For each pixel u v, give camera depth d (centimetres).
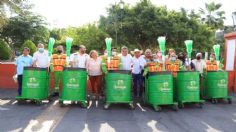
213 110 1126
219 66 1388
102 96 1277
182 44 3903
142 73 1256
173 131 834
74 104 1180
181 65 1304
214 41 4072
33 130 824
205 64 1366
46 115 995
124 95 1112
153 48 3938
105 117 984
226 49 1711
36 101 1164
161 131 833
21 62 1248
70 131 819
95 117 980
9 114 1004
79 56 1241
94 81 1260
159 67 1191
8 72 1558
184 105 1204
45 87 1181
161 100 1098
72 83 1120
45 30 4528
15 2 2820
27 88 1152
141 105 1185
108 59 1237
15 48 4312
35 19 4406
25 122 905
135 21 3784
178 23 3900
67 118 959
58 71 1316
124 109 1112
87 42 4066
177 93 1175
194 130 846
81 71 1124
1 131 813
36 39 4438
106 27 4003
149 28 3788
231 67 1652
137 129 849
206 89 1308
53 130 826
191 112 1086
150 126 883
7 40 4291
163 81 1101
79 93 1123
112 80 1109
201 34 4050
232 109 1148
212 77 1273
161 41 1212
